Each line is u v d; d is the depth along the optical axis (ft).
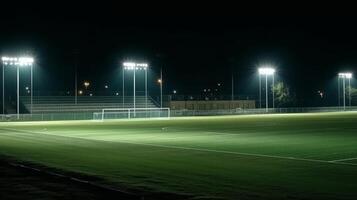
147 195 43.65
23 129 163.22
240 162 68.18
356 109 386.73
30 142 105.81
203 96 374.43
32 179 51.85
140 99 338.95
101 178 53.36
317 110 362.53
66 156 76.64
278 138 116.37
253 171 58.90
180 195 43.57
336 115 287.69
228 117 268.41
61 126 183.83
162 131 147.64
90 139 115.34
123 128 166.61
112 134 135.03
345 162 68.54
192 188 47.16
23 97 306.96
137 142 106.11
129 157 75.20
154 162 68.33
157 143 103.30
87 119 256.32
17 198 42.16
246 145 97.60
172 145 98.12
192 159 72.28
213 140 111.24
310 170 59.93
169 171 58.85
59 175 54.49
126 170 59.77
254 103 377.09
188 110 316.60
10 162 68.03
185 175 55.57
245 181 51.29
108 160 70.85
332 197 43.09
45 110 294.25
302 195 43.86
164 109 310.24
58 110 298.35
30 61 243.81
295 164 66.08
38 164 65.98
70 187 47.01
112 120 243.40
